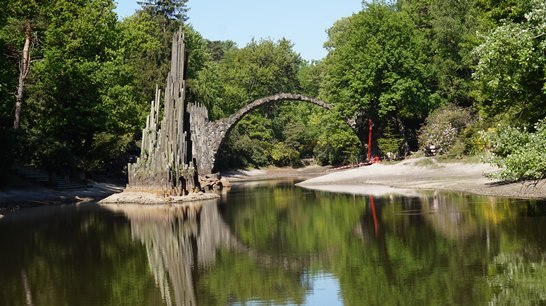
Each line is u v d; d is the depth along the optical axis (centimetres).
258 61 14938
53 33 6675
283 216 4484
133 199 5878
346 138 10806
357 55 8775
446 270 2319
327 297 2064
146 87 8750
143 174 6128
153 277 2488
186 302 2081
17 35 6500
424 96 8606
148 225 4150
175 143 6203
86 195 6675
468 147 7256
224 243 3325
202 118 8925
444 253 2631
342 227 3694
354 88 8819
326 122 11269
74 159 6694
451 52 8319
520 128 3462
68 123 7019
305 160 14700
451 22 8169
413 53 8662
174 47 6425
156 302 2089
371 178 7538
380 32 8694
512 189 4800
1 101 6128
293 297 2091
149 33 10019
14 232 3941
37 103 6706
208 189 7875
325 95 12231
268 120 14112
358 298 2025
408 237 3112
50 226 4200
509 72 3114
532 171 2945
